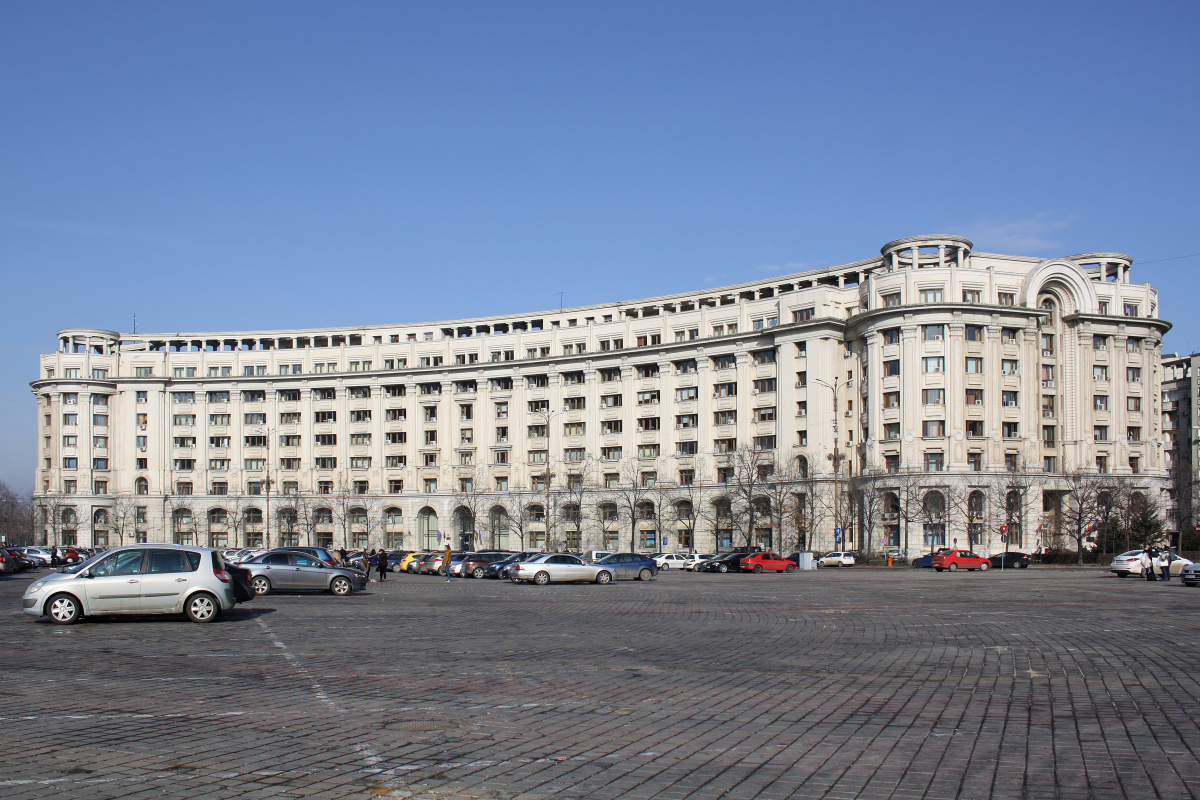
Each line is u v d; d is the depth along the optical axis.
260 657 17.75
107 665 16.56
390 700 13.07
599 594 40.75
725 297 112.81
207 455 127.38
